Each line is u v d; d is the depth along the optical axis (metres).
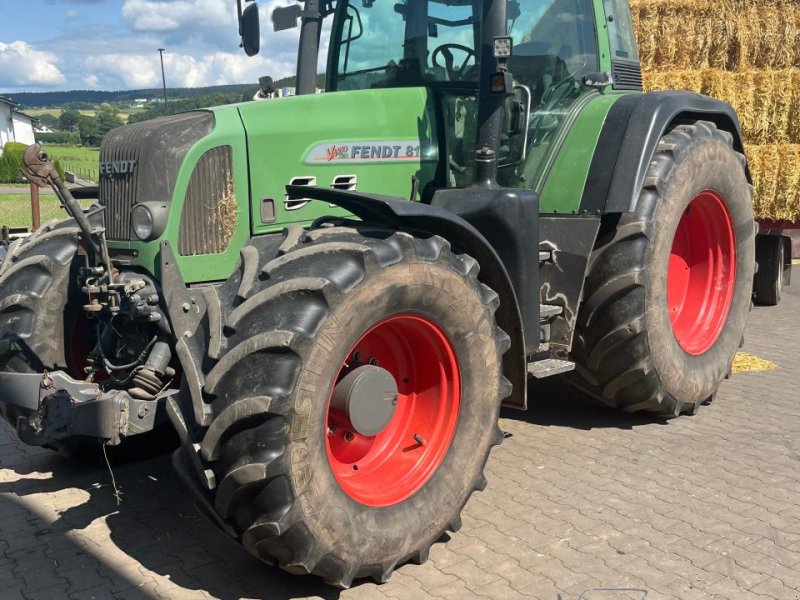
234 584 2.88
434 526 2.99
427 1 4.12
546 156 4.29
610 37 4.66
